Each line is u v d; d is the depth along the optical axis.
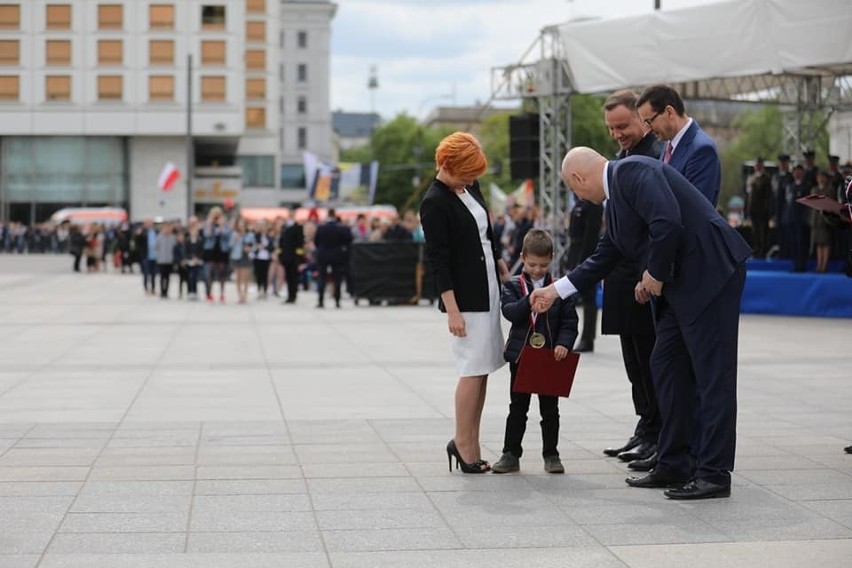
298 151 121.19
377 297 23.91
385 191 107.81
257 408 9.25
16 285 32.78
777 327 17.56
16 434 7.92
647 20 19.83
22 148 70.56
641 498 6.02
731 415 6.02
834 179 20.03
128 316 20.44
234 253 25.11
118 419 8.63
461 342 6.63
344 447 7.49
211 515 5.59
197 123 70.81
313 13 121.12
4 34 69.12
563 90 22.36
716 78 19.22
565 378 6.52
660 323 6.25
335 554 4.92
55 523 5.41
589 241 12.26
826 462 6.99
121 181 71.38
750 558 4.84
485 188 88.50
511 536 5.23
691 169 6.41
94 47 69.62
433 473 6.66
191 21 70.19
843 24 17.38
